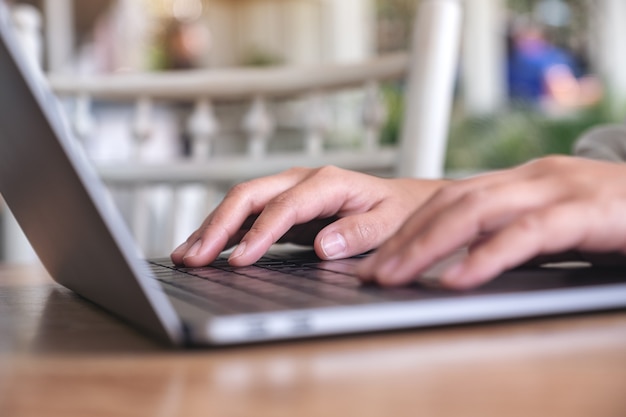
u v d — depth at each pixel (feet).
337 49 31.12
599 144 3.06
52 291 1.85
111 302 1.30
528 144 26.99
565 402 0.77
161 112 19.63
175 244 4.42
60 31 19.04
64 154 0.94
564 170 1.40
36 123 0.98
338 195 2.05
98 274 1.24
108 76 4.54
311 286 1.32
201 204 4.41
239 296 1.23
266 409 0.77
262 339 1.05
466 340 1.08
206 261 1.77
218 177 4.35
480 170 26.73
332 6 31.07
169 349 1.06
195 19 29.63
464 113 28.60
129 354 1.04
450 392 0.82
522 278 1.37
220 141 19.51
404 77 3.99
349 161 4.13
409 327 1.13
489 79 29.58
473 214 1.26
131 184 4.45
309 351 1.03
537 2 29.91
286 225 1.86
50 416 0.75
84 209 1.02
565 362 0.94
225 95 4.47
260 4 31.24
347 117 24.38
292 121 23.94
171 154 19.51
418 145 3.89
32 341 1.14
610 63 30.09
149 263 1.90
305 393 0.83
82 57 20.59
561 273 1.43
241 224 1.92
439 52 3.87
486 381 0.86
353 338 1.10
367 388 0.84
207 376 0.91
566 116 29.09
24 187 1.33
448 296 1.17
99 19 21.45
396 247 1.28
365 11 30.73
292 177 2.11
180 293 1.29
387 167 4.05
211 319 1.02
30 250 4.09
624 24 30.12
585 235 1.28
